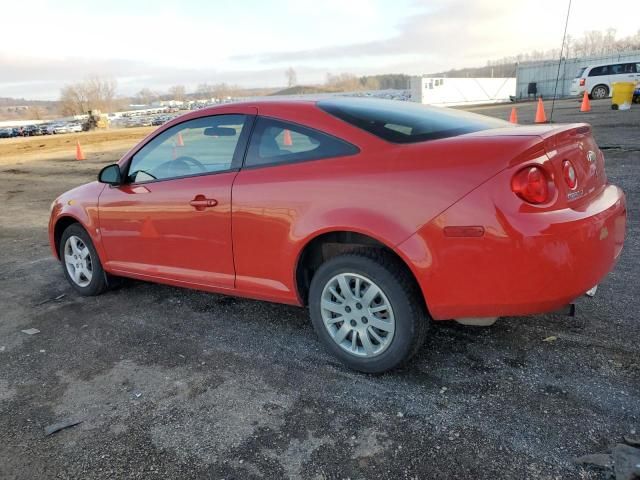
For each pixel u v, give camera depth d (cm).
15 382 313
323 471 221
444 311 258
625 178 696
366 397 271
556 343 307
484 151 245
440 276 251
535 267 235
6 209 955
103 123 7100
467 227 241
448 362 297
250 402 275
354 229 268
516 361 292
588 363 284
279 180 301
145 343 353
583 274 244
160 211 365
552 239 233
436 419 249
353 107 313
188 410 271
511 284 240
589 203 262
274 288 318
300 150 302
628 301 352
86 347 354
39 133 6962
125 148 2253
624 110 1748
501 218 235
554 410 247
